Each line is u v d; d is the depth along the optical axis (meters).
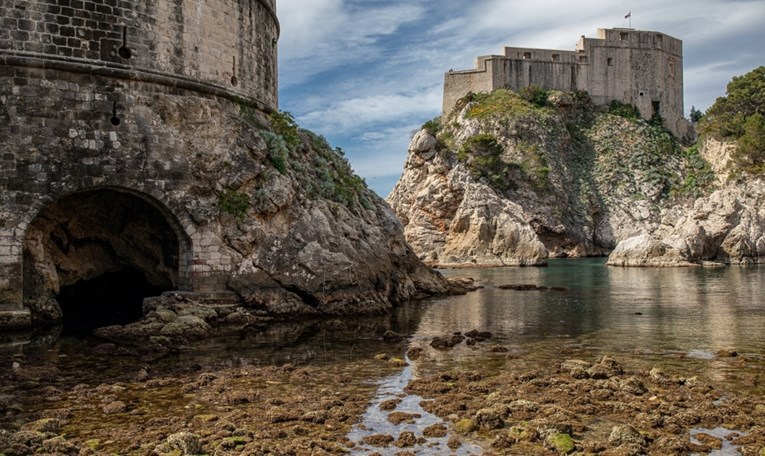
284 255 25.05
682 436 11.36
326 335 21.72
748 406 13.05
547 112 112.56
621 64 124.00
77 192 22.47
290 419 12.35
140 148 22.80
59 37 21.70
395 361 17.33
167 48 23.83
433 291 36.50
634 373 15.94
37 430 11.52
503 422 12.05
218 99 25.56
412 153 101.12
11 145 20.94
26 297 22.45
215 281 23.75
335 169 32.12
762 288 40.78
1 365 16.75
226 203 24.19
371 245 29.80
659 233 92.44
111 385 14.77
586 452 10.62
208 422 12.23
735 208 71.19
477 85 118.44
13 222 20.84
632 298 35.31
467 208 90.81
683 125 127.81
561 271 63.75
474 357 18.08
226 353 18.64
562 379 15.05
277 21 31.80
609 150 114.75
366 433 11.64
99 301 28.62
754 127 95.88
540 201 100.56
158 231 25.50
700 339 21.17
